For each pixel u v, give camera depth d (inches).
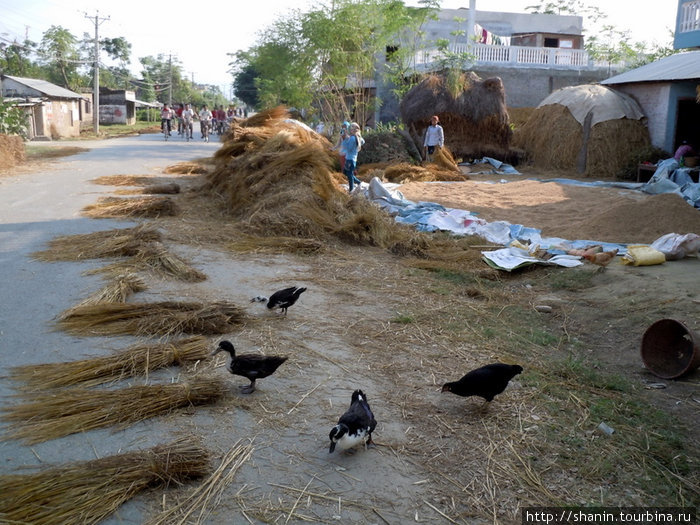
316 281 315.3
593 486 153.4
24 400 177.8
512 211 522.0
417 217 474.3
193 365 208.4
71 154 950.4
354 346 234.2
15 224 412.8
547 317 284.8
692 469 164.1
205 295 282.5
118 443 159.0
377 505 141.4
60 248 346.9
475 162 890.1
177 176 711.7
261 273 324.2
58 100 1550.2
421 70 1046.4
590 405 196.9
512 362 227.5
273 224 401.4
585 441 174.1
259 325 248.1
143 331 231.0
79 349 216.1
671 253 352.2
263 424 173.9
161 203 461.1
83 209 468.8
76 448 155.9
